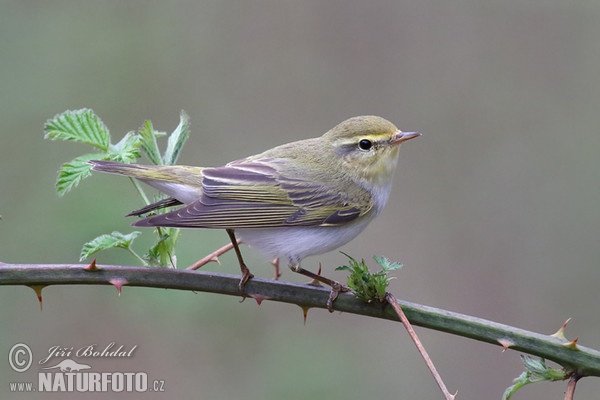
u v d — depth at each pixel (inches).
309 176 346.0
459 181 596.1
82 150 530.6
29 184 514.3
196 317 474.6
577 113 598.5
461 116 610.2
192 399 456.4
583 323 546.3
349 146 355.3
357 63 625.9
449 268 571.2
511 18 621.6
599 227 564.4
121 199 464.4
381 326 516.4
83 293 474.9
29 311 469.7
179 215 256.8
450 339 526.6
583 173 580.4
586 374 230.4
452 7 628.4
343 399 472.4
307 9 629.9
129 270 245.0
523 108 605.3
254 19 625.0
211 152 586.6
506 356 521.3
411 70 623.2
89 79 569.3
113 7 594.2
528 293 558.6
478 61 618.5
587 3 609.6
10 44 562.3
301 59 623.2
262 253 339.9
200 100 597.0
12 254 460.8
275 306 490.0
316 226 342.0
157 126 579.2
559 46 612.1
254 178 336.2
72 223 454.3
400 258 574.2
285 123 603.5
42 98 551.2
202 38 613.3
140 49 586.2
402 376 506.6
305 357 478.6
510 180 588.4
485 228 578.6
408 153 606.2
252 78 614.2
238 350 474.6
